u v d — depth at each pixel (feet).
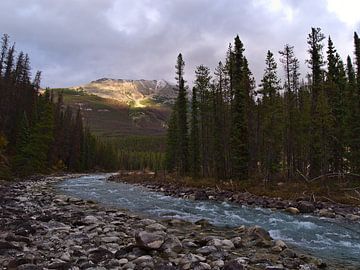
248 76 155.12
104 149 453.58
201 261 39.47
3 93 231.91
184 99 196.44
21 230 50.01
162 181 177.99
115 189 150.71
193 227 62.75
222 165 167.53
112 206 93.40
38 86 301.84
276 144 161.17
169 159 252.21
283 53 157.99
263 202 99.19
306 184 128.06
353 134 143.64
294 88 160.66
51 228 55.42
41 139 229.66
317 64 146.51
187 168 198.18
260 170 169.07
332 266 42.16
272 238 56.59
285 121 159.02
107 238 49.37
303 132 164.86
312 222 73.26
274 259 41.83
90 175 300.81
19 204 82.69
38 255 38.32
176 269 35.37
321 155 143.13
